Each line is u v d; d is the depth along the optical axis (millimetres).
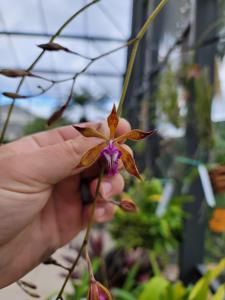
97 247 338
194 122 407
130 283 356
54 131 216
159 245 429
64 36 1464
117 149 124
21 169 153
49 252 220
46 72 1777
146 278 395
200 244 428
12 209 159
